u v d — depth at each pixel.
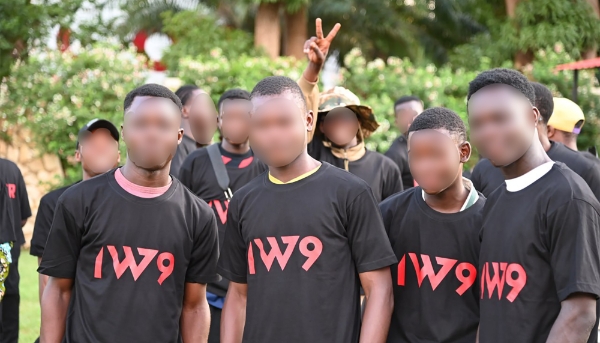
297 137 2.96
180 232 3.11
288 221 2.92
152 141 3.04
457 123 3.11
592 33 13.20
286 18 15.80
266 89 3.02
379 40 18.62
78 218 3.08
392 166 5.35
